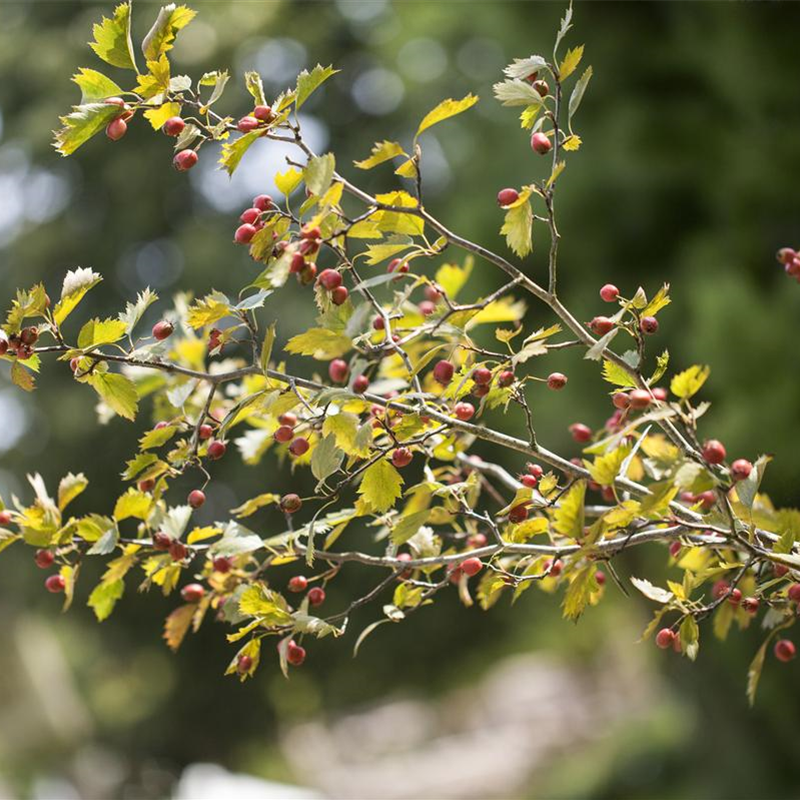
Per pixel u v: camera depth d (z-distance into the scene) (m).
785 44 7.32
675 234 8.30
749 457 6.52
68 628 16.77
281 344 12.52
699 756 11.06
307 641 13.87
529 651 26.55
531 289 2.39
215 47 14.60
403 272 2.44
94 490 14.29
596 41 8.26
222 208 15.06
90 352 2.37
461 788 21.20
